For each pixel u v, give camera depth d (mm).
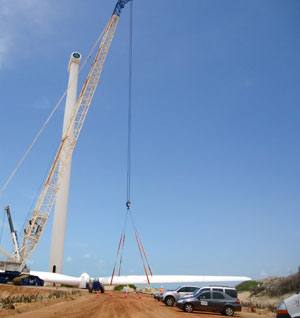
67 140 84562
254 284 88250
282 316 15398
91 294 64312
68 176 113625
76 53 115125
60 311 27188
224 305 30578
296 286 66812
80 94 85125
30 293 65562
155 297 51281
